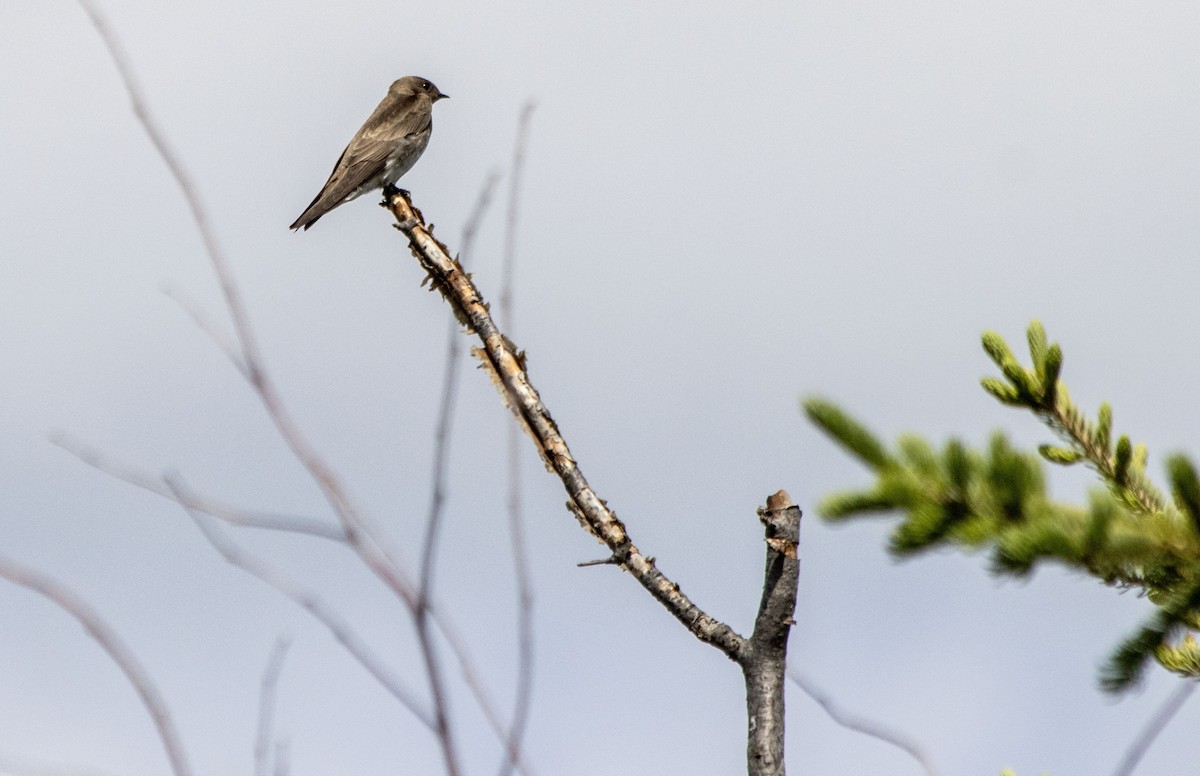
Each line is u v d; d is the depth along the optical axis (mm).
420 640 5418
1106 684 5656
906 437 5285
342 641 5387
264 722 5973
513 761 5398
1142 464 6973
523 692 5699
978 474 5121
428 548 5578
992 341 7191
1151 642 5543
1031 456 5191
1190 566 5324
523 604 5898
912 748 6734
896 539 5121
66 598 5523
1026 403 7109
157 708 5512
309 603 5445
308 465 5750
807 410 5352
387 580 5516
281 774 5922
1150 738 5781
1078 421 7059
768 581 7633
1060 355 7008
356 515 5680
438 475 5699
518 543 6125
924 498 5117
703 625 8023
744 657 7750
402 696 5348
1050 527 5027
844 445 5320
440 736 5277
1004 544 5016
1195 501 5305
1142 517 5590
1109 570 5496
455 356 5934
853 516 5211
